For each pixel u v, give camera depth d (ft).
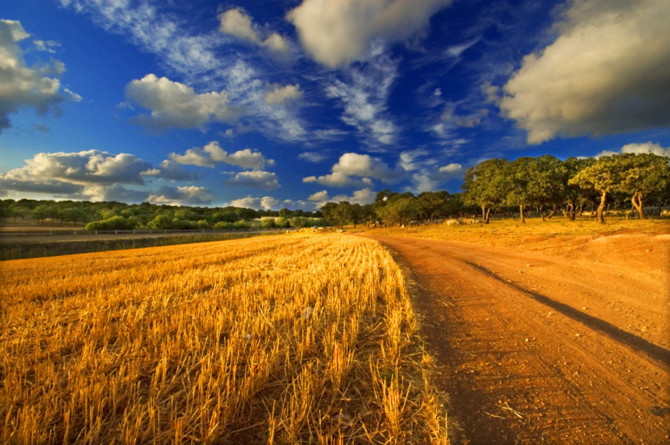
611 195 124.98
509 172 157.79
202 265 52.90
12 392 11.66
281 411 10.50
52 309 25.49
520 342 16.10
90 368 13.67
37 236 156.25
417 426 9.81
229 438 9.50
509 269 37.63
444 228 175.11
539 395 11.33
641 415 9.80
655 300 21.33
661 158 101.45
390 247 82.33
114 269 51.34
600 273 30.71
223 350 14.55
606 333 16.43
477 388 12.03
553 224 110.01
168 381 12.76
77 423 10.21
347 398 11.19
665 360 13.23
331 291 26.89
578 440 8.92
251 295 27.14
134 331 18.61
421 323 19.69
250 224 378.12
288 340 16.38
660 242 39.04
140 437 9.41
